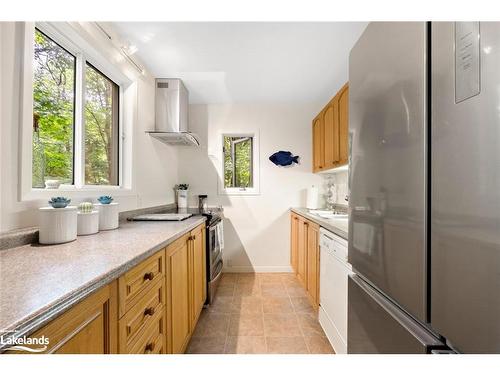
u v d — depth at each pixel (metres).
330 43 1.99
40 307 0.54
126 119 2.16
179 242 1.56
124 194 2.05
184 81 2.73
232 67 2.41
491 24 0.48
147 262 1.09
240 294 2.69
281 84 2.82
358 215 1.05
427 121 0.65
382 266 0.85
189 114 3.45
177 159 3.41
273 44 2.01
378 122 0.88
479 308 0.50
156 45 2.02
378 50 0.89
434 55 0.62
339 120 2.33
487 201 0.48
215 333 1.96
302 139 3.43
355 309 1.09
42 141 1.35
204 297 2.35
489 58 0.48
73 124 1.60
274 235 3.41
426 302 0.65
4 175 1.04
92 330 0.72
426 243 0.65
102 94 1.95
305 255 2.54
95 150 1.85
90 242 1.18
